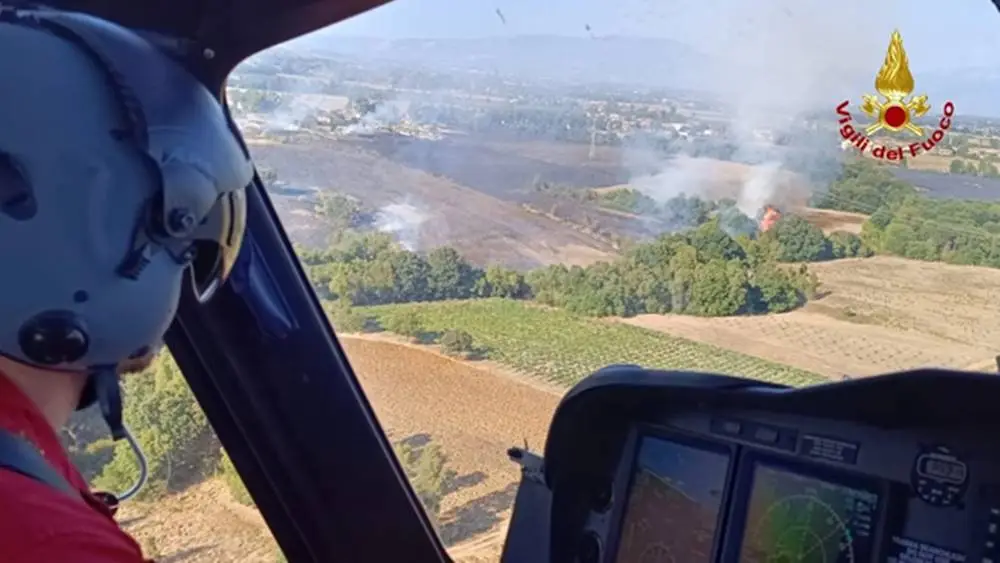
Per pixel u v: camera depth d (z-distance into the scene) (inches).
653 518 66.2
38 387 41.4
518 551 72.8
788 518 60.6
